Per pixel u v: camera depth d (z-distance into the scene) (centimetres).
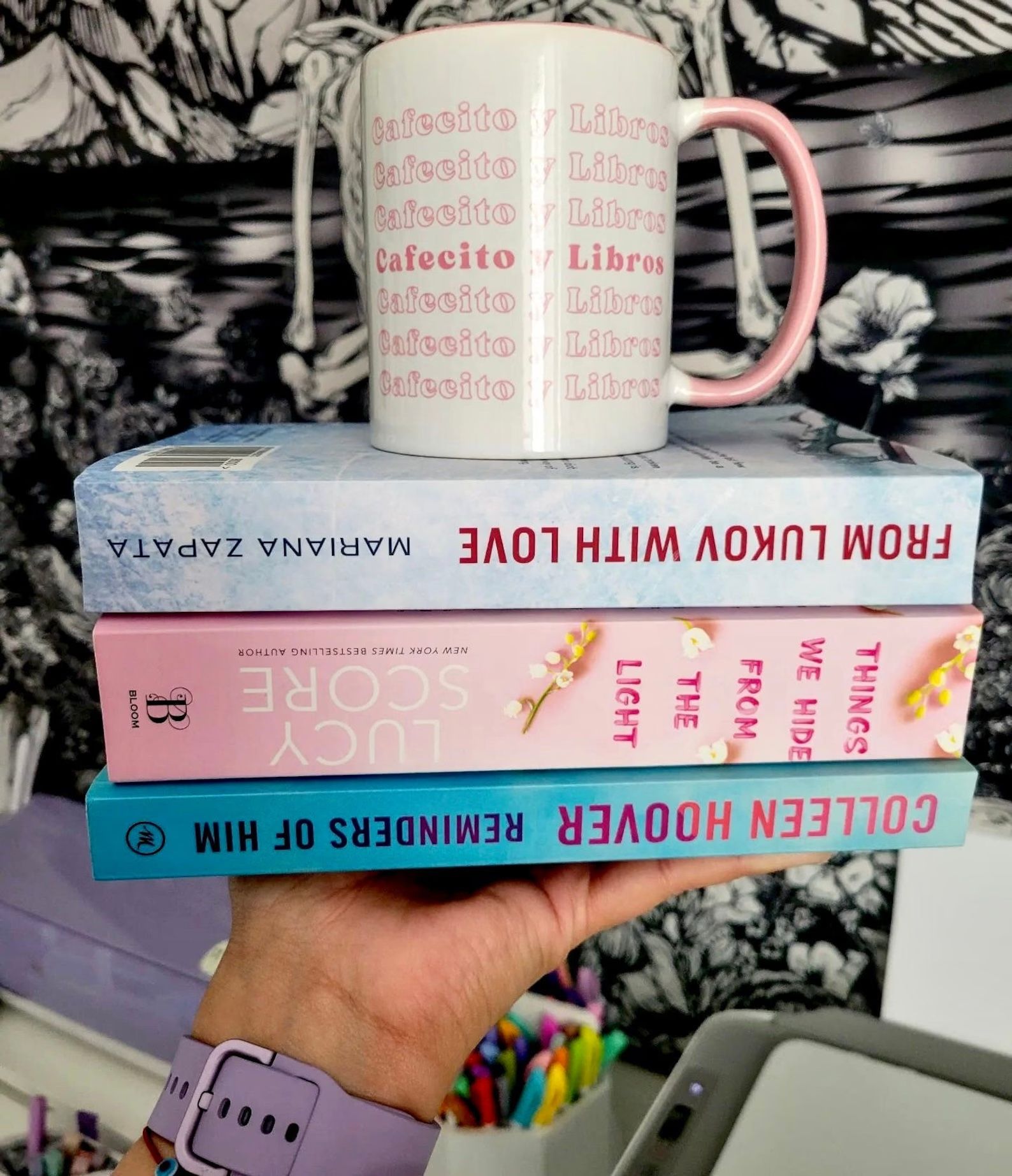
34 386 56
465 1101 54
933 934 51
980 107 44
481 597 33
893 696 34
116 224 53
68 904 65
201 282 53
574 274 34
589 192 34
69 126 53
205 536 32
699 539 32
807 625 33
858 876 54
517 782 34
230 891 43
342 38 49
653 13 46
